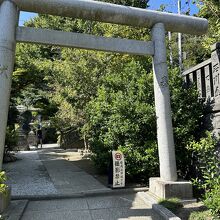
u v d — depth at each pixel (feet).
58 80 39.93
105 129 28.02
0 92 17.02
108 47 19.93
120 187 22.15
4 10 17.99
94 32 40.60
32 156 47.24
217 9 22.80
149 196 19.76
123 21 20.54
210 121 21.68
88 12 19.62
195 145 16.88
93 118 29.27
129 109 24.08
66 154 50.34
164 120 20.04
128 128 23.71
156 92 20.59
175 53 47.01
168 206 16.99
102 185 23.77
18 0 18.35
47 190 22.13
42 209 17.78
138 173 24.06
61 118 47.60
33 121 78.28
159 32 20.89
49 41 18.85
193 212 16.20
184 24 21.35
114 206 18.16
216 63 20.66
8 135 39.29
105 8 19.79
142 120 23.50
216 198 13.34
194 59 46.65
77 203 19.04
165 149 19.84
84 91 38.50
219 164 16.29
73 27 63.31
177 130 22.68
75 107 40.50
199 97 23.67
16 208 17.42
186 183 18.79
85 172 30.63
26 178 27.35
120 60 35.83
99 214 16.60
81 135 47.83
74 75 37.68
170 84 24.08
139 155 23.35
